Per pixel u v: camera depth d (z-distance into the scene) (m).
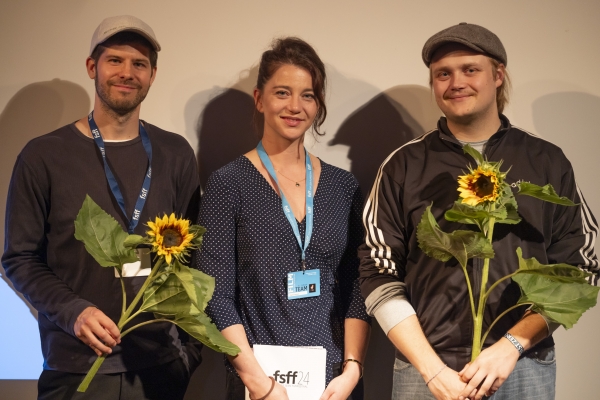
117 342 1.64
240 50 2.32
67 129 1.93
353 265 2.03
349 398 1.91
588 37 2.35
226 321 1.80
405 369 1.84
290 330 1.85
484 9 2.34
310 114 1.94
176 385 1.95
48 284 1.76
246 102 2.33
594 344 2.37
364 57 2.35
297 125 1.92
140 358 1.85
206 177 2.35
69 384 1.82
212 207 1.89
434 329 1.76
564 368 2.38
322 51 2.34
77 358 1.81
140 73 1.89
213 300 1.81
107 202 1.87
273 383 1.76
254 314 1.87
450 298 1.75
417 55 2.35
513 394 1.74
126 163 1.92
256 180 1.93
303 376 1.78
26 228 1.82
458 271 1.75
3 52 2.28
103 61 1.87
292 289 1.86
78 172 1.86
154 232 1.54
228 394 1.89
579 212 1.82
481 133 1.85
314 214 1.94
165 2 2.30
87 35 2.29
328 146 2.36
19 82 2.29
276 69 1.91
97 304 1.83
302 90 1.90
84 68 2.30
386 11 2.34
